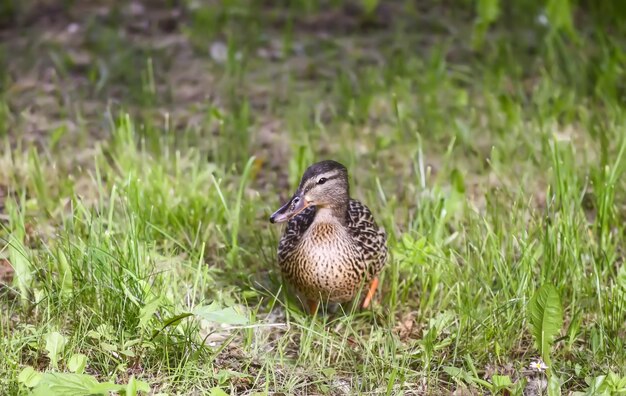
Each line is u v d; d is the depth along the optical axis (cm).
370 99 1453
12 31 1712
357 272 990
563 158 1192
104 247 966
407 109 1438
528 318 953
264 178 1297
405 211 1168
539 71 1573
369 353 912
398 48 1658
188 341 893
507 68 1560
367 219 1039
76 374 821
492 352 934
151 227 1071
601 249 1059
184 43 1683
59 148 1346
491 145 1356
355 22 1769
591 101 1435
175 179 1218
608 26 1708
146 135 1372
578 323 945
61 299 934
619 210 1148
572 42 1647
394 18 1786
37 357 900
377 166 1316
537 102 1433
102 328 898
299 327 947
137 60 1622
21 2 1812
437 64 1533
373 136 1388
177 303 950
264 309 1023
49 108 1465
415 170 1205
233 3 1777
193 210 1148
